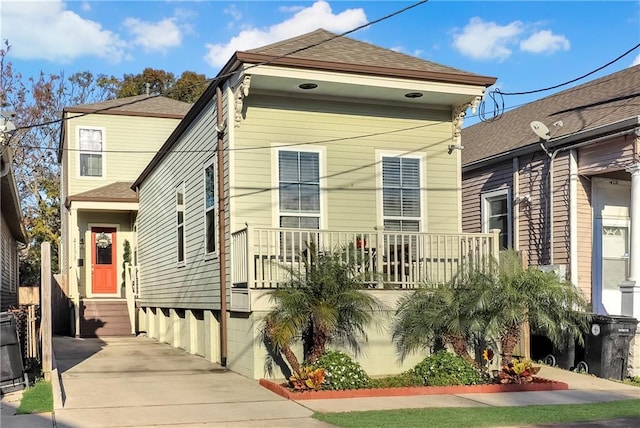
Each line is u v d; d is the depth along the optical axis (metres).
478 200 17.11
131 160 24.28
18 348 9.33
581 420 7.83
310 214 12.21
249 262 10.57
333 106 12.54
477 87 12.28
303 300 9.70
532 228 15.00
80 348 15.88
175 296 16.28
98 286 22.94
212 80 12.16
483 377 10.35
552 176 14.32
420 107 13.12
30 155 36.75
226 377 10.87
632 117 12.20
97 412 8.00
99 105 24.64
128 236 23.55
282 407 8.47
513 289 10.11
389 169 12.86
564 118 15.37
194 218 14.45
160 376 10.99
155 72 43.66
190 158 14.87
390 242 12.29
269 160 12.01
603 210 14.05
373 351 11.04
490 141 17.75
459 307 10.41
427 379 10.08
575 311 11.00
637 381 11.04
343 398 9.17
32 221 36.12
